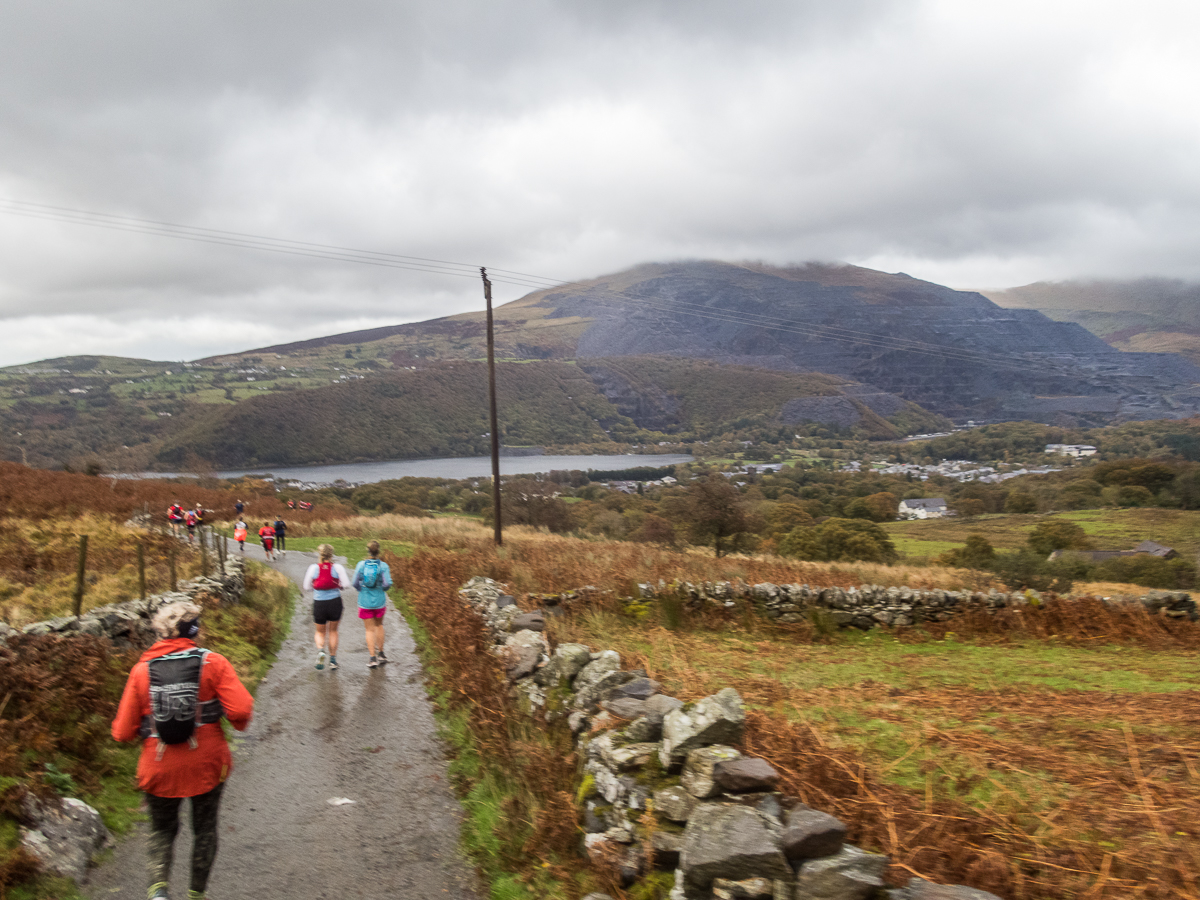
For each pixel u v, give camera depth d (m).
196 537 23.12
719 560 19.56
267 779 5.91
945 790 4.58
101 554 16.08
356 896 4.24
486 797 5.42
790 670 8.91
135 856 4.56
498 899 4.20
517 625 8.47
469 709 7.10
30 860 3.97
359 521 36.06
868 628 12.16
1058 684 8.31
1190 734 5.85
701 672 8.38
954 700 7.25
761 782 3.76
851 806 4.07
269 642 10.34
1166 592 12.84
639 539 45.28
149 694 3.67
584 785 4.78
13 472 29.25
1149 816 4.04
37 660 5.95
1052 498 97.44
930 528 84.12
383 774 6.04
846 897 3.12
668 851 3.81
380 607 9.48
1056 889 3.34
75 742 5.37
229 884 4.33
